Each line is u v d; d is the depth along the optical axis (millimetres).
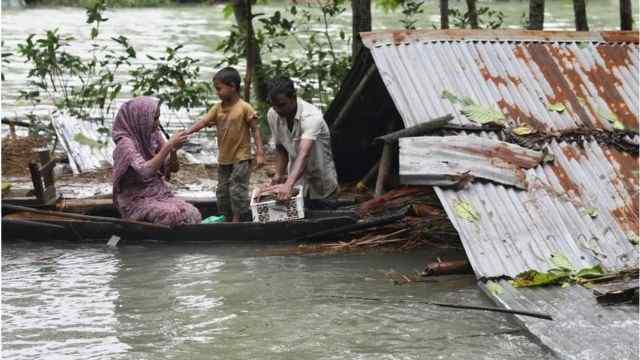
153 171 10484
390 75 10523
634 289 8383
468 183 9602
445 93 10445
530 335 7785
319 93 16531
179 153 14781
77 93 16891
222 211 11117
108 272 9672
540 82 10836
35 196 11320
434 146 9820
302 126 10422
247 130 10797
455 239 10555
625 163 10234
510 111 10445
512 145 9969
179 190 12766
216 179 13469
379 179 10867
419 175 9633
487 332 7926
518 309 8219
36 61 15953
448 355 7453
